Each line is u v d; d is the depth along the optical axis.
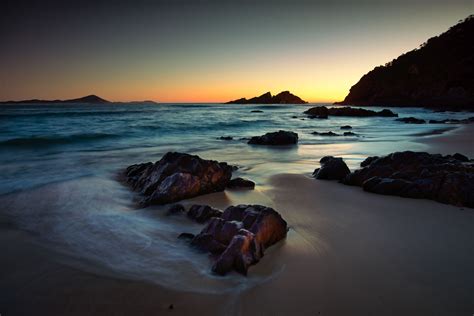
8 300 3.92
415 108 89.31
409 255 5.02
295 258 4.90
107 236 5.85
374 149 17.72
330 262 4.79
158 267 4.67
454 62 100.44
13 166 13.06
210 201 8.07
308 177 10.92
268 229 5.33
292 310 3.67
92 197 8.50
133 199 8.42
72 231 6.12
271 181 10.29
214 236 5.20
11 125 30.00
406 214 6.93
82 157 15.45
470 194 7.39
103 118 42.06
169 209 7.18
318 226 6.27
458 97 87.44
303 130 32.84
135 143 21.34
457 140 20.39
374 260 4.85
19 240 5.71
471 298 3.88
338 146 19.61
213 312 3.65
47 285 4.25
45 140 19.78
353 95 137.00
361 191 8.92
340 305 3.76
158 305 3.78
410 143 19.70
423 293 3.98
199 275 4.42
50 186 9.55
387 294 3.97
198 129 32.41
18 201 8.05
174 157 9.41
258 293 4.00
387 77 123.25
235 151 17.89
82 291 4.09
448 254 5.04
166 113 62.91
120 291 4.07
